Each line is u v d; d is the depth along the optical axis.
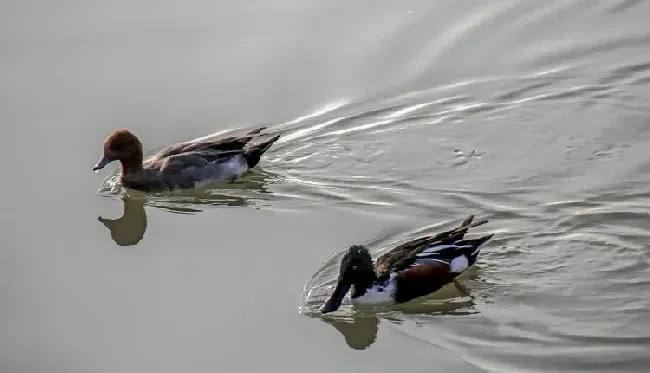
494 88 20.45
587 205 16.91
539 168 18.12
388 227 16.92
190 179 18.84
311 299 15.23
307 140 19.66
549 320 14.42
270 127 19.91
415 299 15.25
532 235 16.31
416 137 19.47
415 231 16.72
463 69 21.02
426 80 20.77
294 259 16.22
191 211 18.20
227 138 19.28
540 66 20.97
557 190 17.44
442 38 21.81
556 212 16.81
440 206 17.41
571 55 21.20
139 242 17.16
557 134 19.09
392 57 21.33
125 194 18.89
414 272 15.21
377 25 22.17
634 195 17.02
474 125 19.64
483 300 15.04
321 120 20.03
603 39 21.59
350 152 19.23
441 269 15.37
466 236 16.38
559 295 14.93
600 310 14.52
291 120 20.06
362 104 20.28
